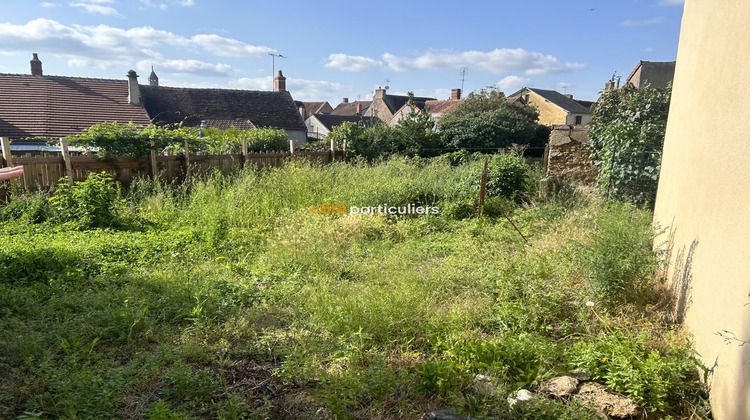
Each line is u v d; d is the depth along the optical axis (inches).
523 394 113.7
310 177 390.9
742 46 119.2
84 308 162.4
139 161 376.2
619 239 173.8
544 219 292.2
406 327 150.2
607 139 350.3
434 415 104.2
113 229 278.7
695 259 141.7
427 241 269.0
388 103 1702.8
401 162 462.9
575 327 150.2
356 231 274.5
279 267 218.8
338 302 165.5
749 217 102.7
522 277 179.0
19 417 96.0
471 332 145.6
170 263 213.2
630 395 111.7
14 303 162.6
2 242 224.8
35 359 127.4
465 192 357.7
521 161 418.0
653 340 136.1
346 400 109.5
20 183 304.7
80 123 709.3
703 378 117.7
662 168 219.6
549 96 1444.4
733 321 104.0
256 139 601.9
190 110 967.0
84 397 107.5
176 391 113.9
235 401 108.3
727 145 123.9
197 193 349.7
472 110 1000.9
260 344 142.4
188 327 151.9
